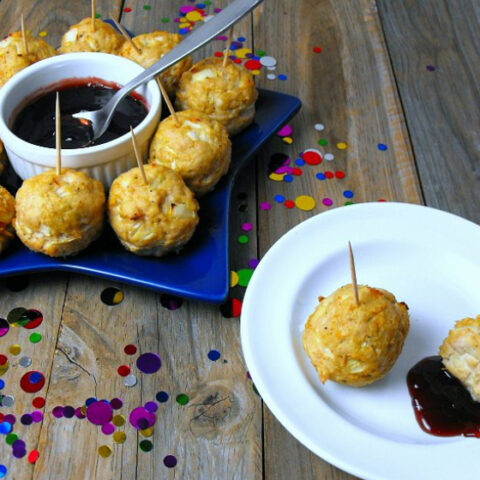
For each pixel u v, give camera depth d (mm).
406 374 542
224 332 564
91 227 565
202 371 550
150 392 542
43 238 559
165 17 731
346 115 677
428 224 586
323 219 583
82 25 651
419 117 681
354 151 656
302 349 544
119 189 565
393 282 574
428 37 736
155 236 561
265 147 653
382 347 521
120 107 614
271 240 605
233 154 626
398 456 504
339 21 742
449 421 527
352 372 522
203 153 583
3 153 600
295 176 639
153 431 530
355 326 520
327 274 572
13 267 567
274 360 533
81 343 557
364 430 513
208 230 588
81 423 531
